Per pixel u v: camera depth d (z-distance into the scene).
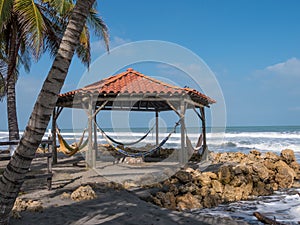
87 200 6.74
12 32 12.72
